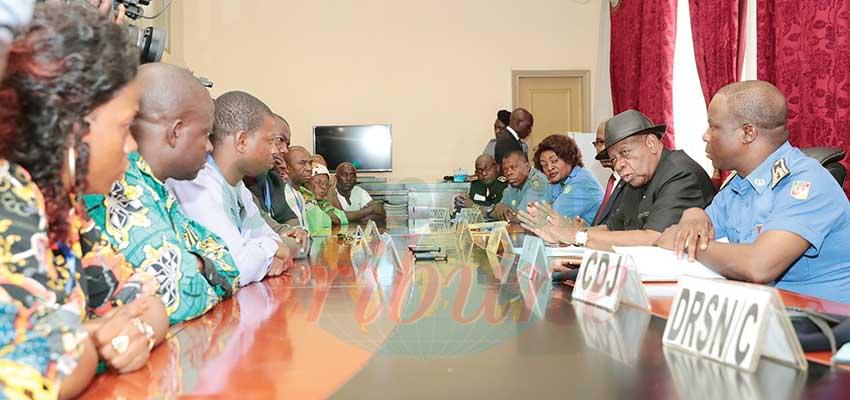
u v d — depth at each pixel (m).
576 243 2.52
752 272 1.62
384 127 7.95
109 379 0.81
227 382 0.79
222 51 8.08
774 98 1.89
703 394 0.68
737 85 1.96
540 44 8.15
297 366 0.86
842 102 3.09
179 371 0.84
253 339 1.04
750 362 0.76
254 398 0.73
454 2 8.15
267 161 2.18
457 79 8.16
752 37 4.30
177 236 1.36
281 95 8.12
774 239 1.67
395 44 8.15
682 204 2.58
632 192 3.10
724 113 1.93
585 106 8.12
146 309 0.98
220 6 8.07
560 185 4.56
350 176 6.52
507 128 6.55
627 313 1.14
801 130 3.42
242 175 2.19
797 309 0.91
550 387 0.73
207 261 1.42
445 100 8.16
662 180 2.68
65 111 0.75
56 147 0.74
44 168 0.74
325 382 0.78
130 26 2.32
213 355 0.93
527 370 0.80
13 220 0.68
